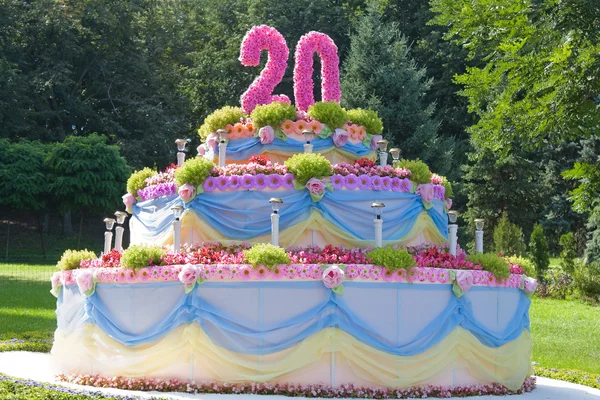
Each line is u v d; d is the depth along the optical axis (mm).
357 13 51438
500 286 14055
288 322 12492
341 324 12531
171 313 12766
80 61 52781
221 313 12547
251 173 14016
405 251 13031
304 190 13922
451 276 13289
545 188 47625
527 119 21172
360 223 14062
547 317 28266
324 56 16938
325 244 13867
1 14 49938
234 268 12578
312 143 15117
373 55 44125
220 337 12539
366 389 12555
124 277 13219
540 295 34500
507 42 21031
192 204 14023
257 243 13688
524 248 37094
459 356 13359
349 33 47281
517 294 14492
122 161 43469
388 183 14430
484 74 21891
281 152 15016
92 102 53656
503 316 14102
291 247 13648
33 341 19047
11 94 47438
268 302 12547
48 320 23891
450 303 13312
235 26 56844
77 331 13820
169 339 12719
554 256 51031
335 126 15312
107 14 50750
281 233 13664
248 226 13781
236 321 12500
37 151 43219
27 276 34500
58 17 49812
